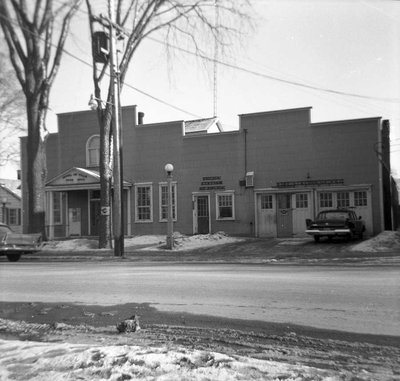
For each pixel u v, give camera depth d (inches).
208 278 420.5
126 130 1080.8
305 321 260.7
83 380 165.0
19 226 1467.8
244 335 237.6
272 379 161.3
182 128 1029.8
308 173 922.1
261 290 351.9
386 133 900.6
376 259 573.9
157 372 169.2
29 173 893.8
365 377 169.9
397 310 278.8
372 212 876.0
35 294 373.4
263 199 961.5
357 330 240.8
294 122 936.3
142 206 1061.8
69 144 1149.7
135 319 262.7
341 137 901.2
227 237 935.0
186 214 1017.5
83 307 317.7
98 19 678.5
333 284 370.0
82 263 648.4
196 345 220.1
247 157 971.9
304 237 906.7
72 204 1133.7
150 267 552.1
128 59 821.2
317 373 167.9
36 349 204.5
